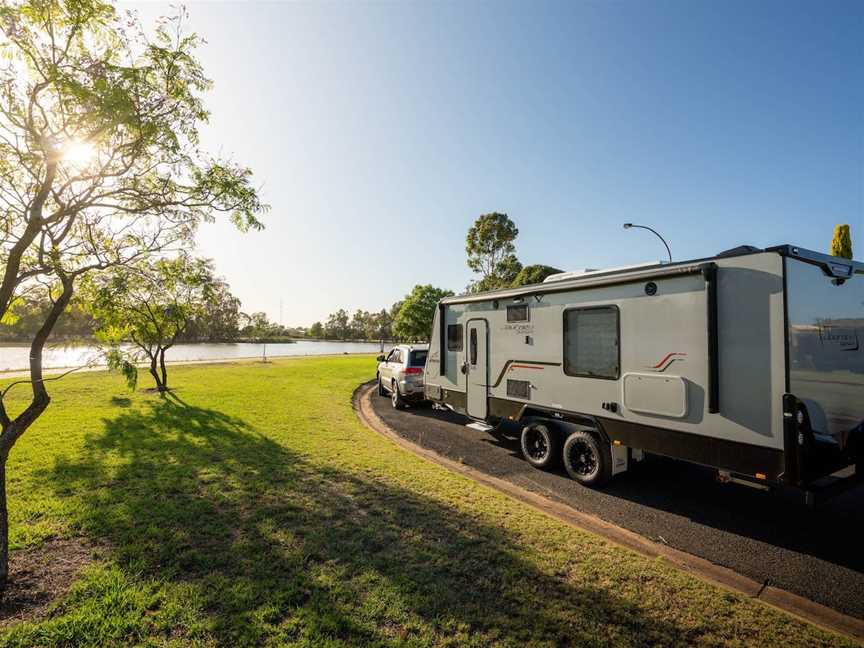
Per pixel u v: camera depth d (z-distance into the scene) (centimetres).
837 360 455
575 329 614
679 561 405
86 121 356
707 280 452
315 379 1773
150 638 262
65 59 359
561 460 679
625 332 543
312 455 658
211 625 274
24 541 374
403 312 4425
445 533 414
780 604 342
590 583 339
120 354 441
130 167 398
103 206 393
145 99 380
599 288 577
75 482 515
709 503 545
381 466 618
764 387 413
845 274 462
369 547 384
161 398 1174
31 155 350
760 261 418
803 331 417
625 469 587
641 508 529
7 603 290
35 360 356
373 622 285
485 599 314
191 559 353
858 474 459
